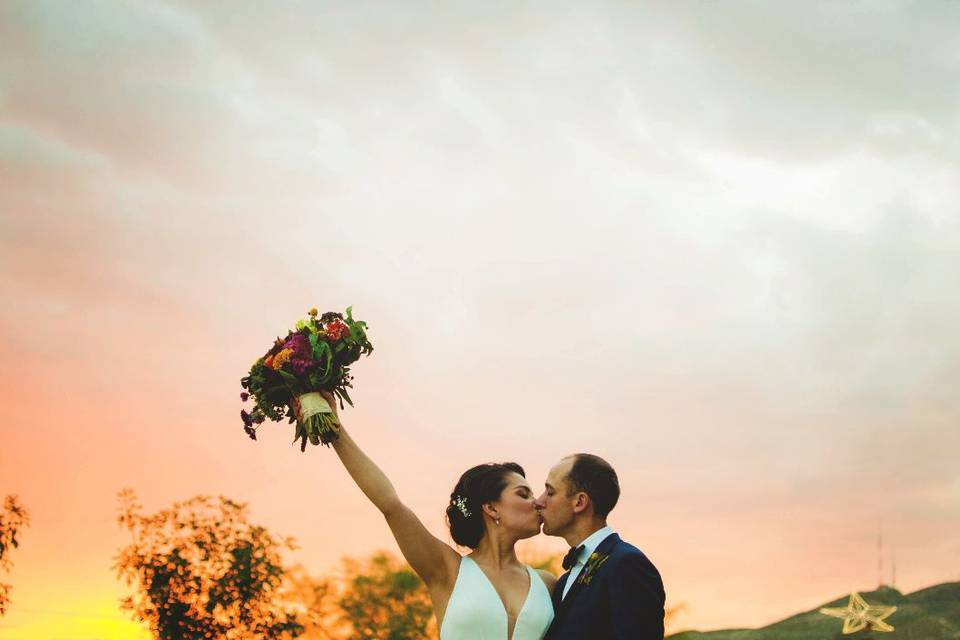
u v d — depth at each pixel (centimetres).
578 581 478
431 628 1762
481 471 514
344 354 495
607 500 498
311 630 1605
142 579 1491
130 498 1531
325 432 479
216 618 1501
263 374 493
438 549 490
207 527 1526
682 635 1925
